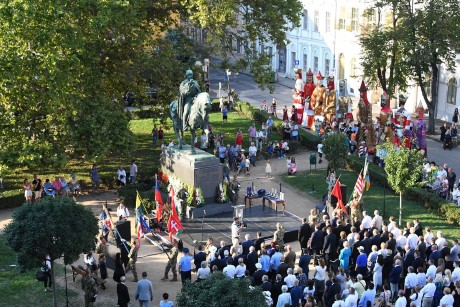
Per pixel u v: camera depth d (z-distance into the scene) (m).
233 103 92.56
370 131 71.94
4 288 45.00
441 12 77.00
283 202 57.22
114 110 63.06
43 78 57.47
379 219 48.88
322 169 70.19
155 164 69.31
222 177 57.28
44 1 58.16
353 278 45.34
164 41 70.19
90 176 63.53
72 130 59.25
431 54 76.69
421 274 41.16
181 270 44.59
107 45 63.28
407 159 53.41
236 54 122.62
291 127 78.19
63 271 47.44
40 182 60.00
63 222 38.91
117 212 55.00
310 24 108.50
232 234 50.28
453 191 59.19
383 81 80.56
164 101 69.75
